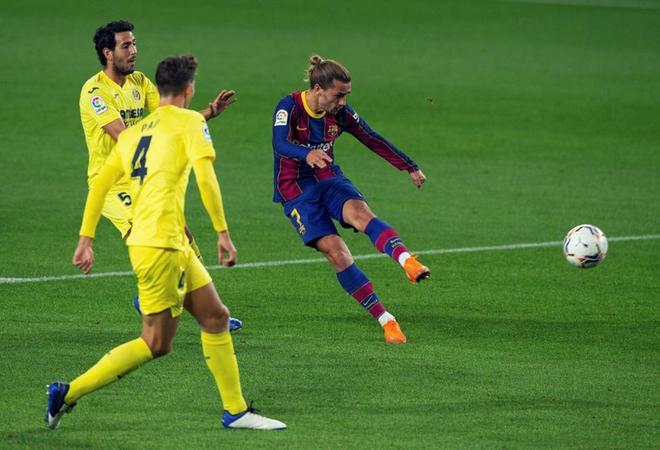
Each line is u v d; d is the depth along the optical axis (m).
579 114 65.75
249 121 61.12
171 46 85.19
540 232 39.94
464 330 28.12
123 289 31.22
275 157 28.05
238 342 26.59
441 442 20.14
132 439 20.06
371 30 98.00
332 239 27.38
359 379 23.89
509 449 19.81
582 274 34.25
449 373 24.42
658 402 22.66
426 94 70.81
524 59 85.50
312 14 106.25
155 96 30.64
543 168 51.81
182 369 24.30
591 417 21.66
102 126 28.45
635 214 43.09
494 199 45.31
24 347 25.66
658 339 27.56
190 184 46.72
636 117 65.25
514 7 114.81
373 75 77.00
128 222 27.84
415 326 28.42
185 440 20.05
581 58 86.56
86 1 106.06
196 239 37.94
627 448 19.97
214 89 70.12
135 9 103.50
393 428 20.86
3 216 40.28
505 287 32.59
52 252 35.31
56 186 45.56
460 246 37.75
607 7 116.06
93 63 76.75
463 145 56.94
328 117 27.78
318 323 28.47
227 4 110.12
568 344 27.00
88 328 27.34
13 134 55.84
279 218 41.25
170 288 19.98
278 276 33.25
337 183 27.62
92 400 22.19
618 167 52.31
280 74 75.94
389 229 26.66
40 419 21.03
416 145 56.69
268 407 22.03
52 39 85.69
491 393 23.06
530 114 65.44
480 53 87.81
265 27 97.50
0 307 29.06
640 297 31.66
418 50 88.38
